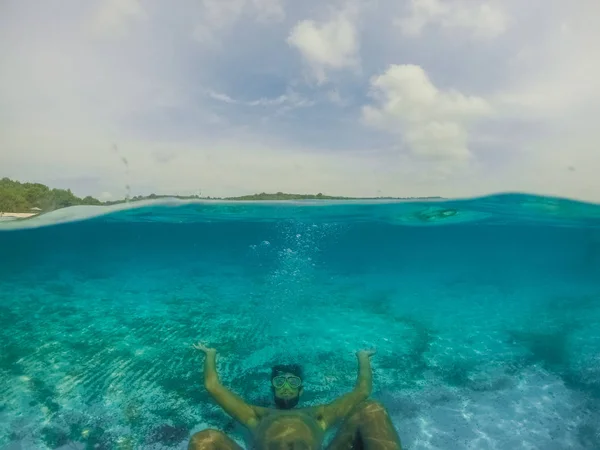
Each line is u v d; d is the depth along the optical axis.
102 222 8.57
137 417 2.75
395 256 12.84
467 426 2.62
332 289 6.75
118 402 2.94
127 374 3.40
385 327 4.64
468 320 4.95
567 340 4.20
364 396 2.18
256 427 1.94
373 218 8.35
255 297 6.03
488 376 3.36
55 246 10.63
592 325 4.71
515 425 2.63
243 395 3.03
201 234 10.73
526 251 12.49
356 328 4.62
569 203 6.41
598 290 6.88
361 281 7.69
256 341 4.18
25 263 9.98
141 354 3.81
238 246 12.59
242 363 3.62
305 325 4.69
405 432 2.55
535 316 5.09
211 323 4.75
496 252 12.73
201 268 9.24
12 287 6.76
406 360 3.71
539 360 3.70
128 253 12.10
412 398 2.99
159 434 2.55
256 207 7.38
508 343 4.14
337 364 3.62
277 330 4.50
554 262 11.85
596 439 2.46
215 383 2.13
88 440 2.49
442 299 6.07
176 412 2.81
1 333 4.36
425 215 7.99
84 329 4.53
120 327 4.59
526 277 8.66
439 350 3.96
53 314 5.11
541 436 2.51
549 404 2.90
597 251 10.27
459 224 8.89
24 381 3.25
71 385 3.18
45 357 3.72
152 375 3.38
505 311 5.36
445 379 3.32
